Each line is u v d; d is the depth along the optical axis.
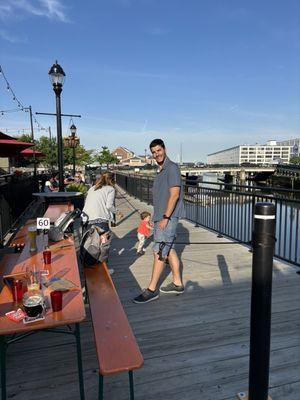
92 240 3.67
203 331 3.32
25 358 2.88
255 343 2.07
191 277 4.87
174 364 2.79
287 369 2.72
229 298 4.12
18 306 2.34
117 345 2.12
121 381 2.58
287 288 4.40
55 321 2.09
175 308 3.84
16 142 10.83
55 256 3.50
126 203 14.19
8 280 2.77
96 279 3.28
